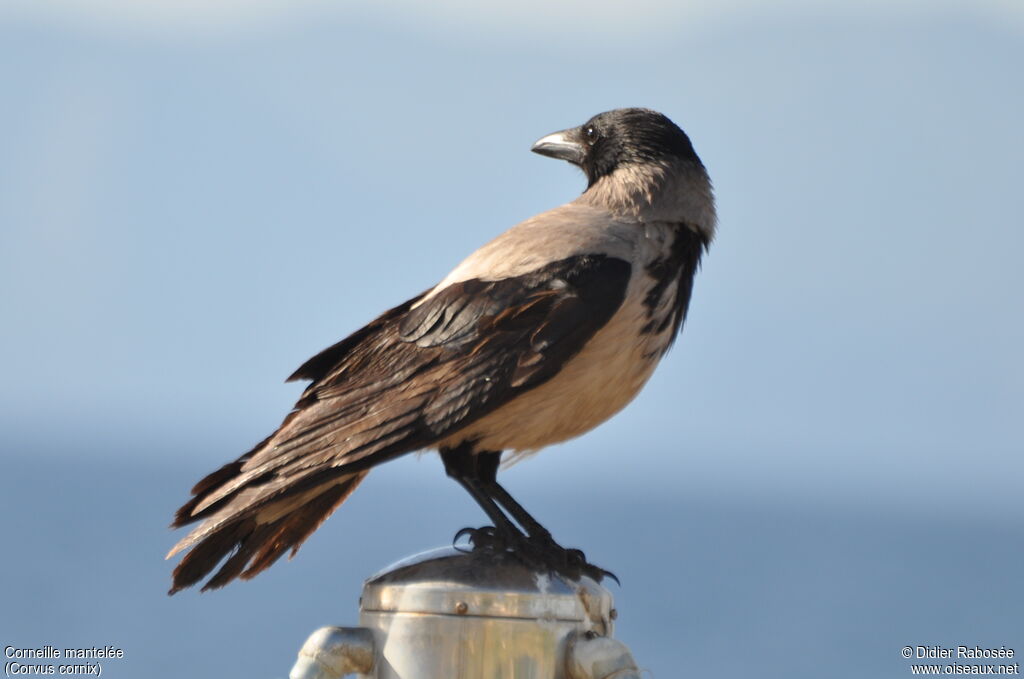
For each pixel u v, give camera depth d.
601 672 5.55
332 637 5.70
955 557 104.75
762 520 159.75
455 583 5.66
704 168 8.88
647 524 132.12
